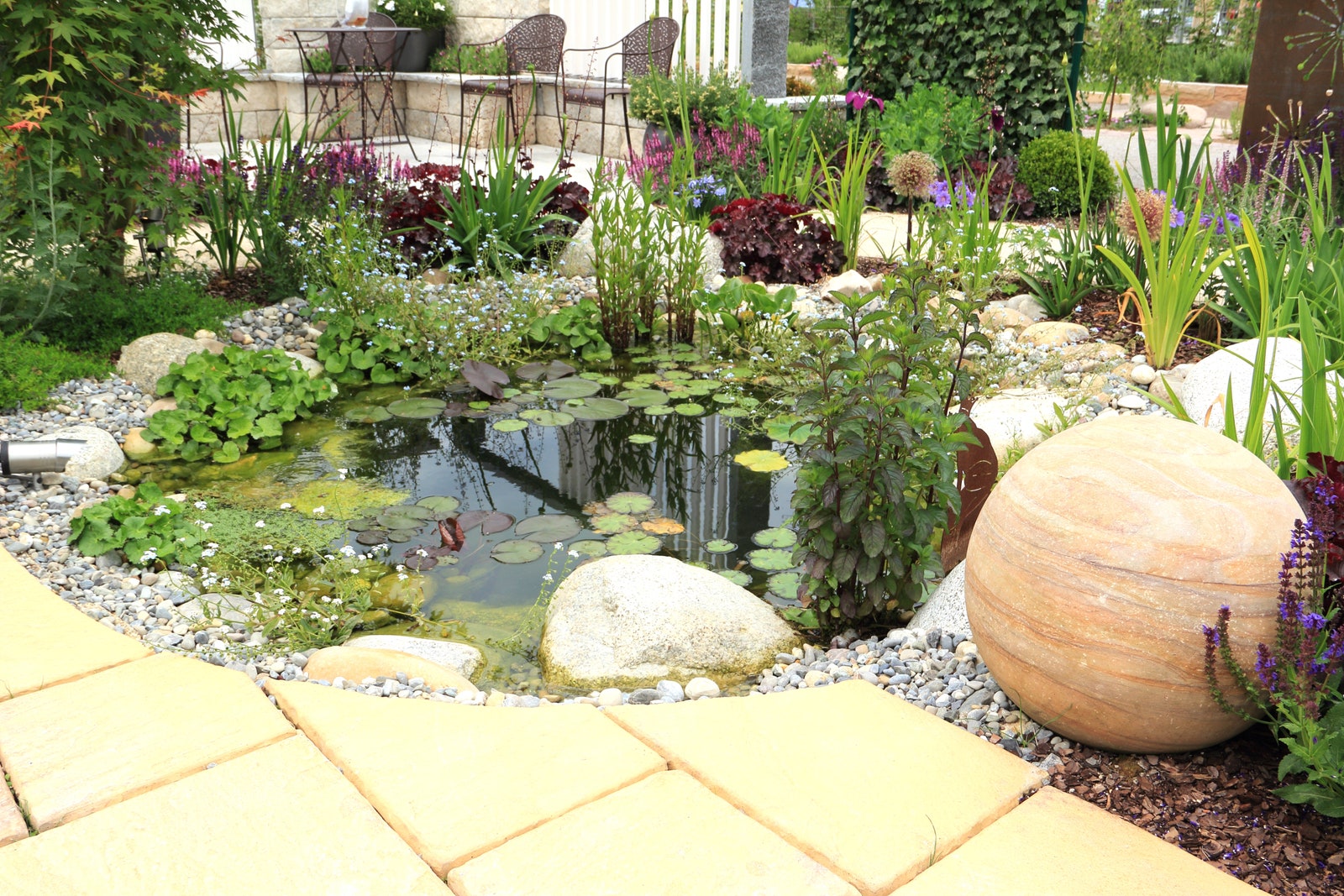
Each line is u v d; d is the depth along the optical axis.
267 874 1.76
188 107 5.29
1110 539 1.96
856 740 2.16
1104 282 5.39
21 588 2.79
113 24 4.65
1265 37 6.25
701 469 4.06
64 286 4.37
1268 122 6.36
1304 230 4.81
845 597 2.80
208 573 3.13
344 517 3.56
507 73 10.25
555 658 2.74
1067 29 7.71
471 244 6.08
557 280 5.87
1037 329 5.02
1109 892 1.74
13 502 3.50
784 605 3.09
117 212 4.73
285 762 2.06
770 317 5.26
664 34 9.30
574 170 9.23
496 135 6.32
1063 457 2.15
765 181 7.35
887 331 2.78
